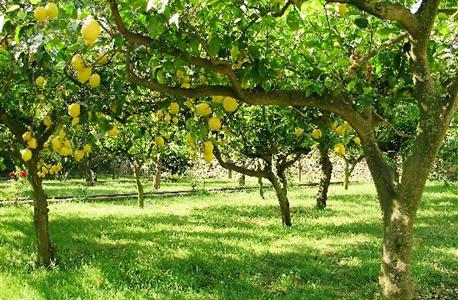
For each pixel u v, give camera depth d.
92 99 4.34
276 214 13.65
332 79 4.08
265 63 3.80
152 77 3.96
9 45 4.65
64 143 4.85
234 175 35.75
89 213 13.32
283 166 11.73
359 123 3.91
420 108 3.50
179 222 11.84
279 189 11.38
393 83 4.09
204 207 15.49
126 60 3.88
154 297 5.68
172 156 29.39
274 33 5.22
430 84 3.44
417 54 3.40
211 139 4.69
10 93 5.57
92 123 4.86
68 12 2.89
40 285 5.99
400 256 3.61
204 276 6.76
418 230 10.46
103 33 4.53
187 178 33.75
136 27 4.16
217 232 10.27
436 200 16.30
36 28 2.96
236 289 6.18
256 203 16.78
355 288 6.27
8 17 3.24
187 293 5.89
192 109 4.75
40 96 5.14
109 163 31.44
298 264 7.39
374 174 3.86
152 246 8.58
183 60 3.54
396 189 3.71
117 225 11.08
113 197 18.47
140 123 6.60
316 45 4.46
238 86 3.64
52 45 3.39
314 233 10.22
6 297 5.51
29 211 12.94
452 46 4.45
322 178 15.12
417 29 3.28
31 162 6.83
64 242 8.86
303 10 4.56
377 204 16.06
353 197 18.50
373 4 3.15
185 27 3.46
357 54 4.64
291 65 4.82
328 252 8.30
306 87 3.93
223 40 3.55
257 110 9.56
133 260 7.41
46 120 5.29
